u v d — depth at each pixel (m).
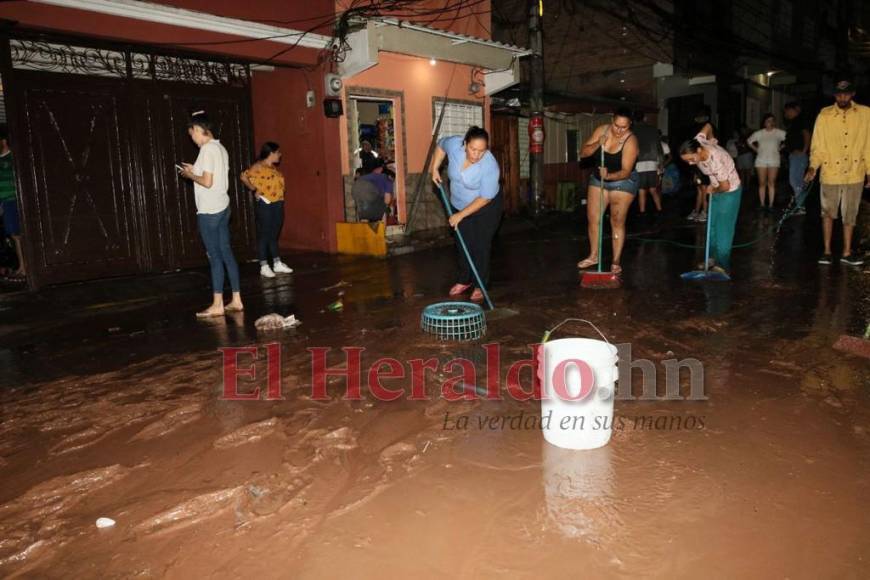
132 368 4.55
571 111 15.94
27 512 2.70
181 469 3.02
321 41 9.38
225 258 6.18
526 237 11.20
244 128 9.23
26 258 7.24
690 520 2.48
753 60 21.66
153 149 8.30
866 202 14.70
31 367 4.67
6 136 8.16
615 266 7.36
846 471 2.82
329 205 9.91
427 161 11.56
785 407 3.50
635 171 7.04
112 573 2.29
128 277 7.97
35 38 7.05
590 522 2.48
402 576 2.22
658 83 18.34
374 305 6.29
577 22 18.83
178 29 7.70
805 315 5.30
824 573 2.18
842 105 7.09
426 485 2.79
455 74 11.98
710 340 4.71
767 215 12.66
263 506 2.68
